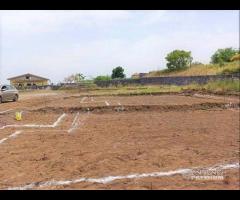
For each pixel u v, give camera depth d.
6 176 7.29
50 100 31.70
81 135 12.30
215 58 82.75
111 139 11.43
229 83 38.53
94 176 7.20
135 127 14.12
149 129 13.52
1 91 27.66
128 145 10.35
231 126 14.05
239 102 23.77
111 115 18.84
